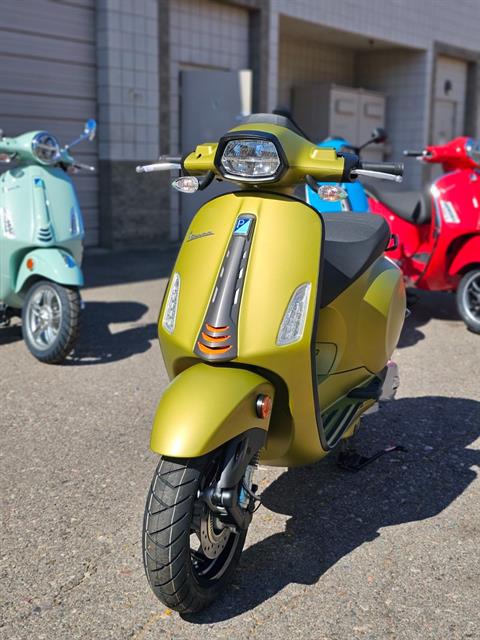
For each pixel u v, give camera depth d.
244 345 2.52
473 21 18.20
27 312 5.26
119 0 10.52
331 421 3.17
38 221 5.19
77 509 3.22
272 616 2.53
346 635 2.43
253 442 2.54
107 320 6.54
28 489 3.40
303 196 3.62
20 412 4.33
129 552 2.91
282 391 2.68
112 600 2.61
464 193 6.02
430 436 4.04
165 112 11.39
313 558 2.88
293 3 13.34
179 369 2.78
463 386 4.85
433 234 6.16
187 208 11.84
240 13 12.72
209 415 2.35
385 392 3.65
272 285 2.58
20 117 9.92
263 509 3.26
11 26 9.66
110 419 4.24
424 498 3.36
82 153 10.72
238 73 11.57
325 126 15.15
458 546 2.95
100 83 10.65
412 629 2.46
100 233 11.14
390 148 17.31
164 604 2.46
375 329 3.37
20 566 2.81
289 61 15.58
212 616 2.53
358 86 17.56
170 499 2.35
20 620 2.50
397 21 15.78
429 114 17.14
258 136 2.58
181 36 11.87
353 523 3.14
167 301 2.78
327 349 3.20
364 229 3.55
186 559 2.38
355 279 3.19
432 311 7.11
